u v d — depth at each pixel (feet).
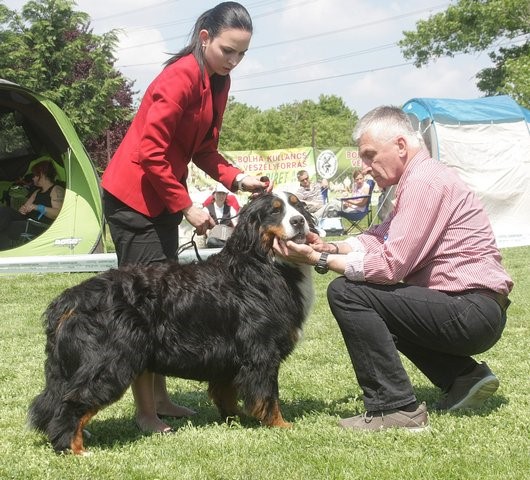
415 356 13.91
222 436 12.28
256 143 187.32
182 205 13.39
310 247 12.59
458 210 12.73
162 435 12.66
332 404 14.67
